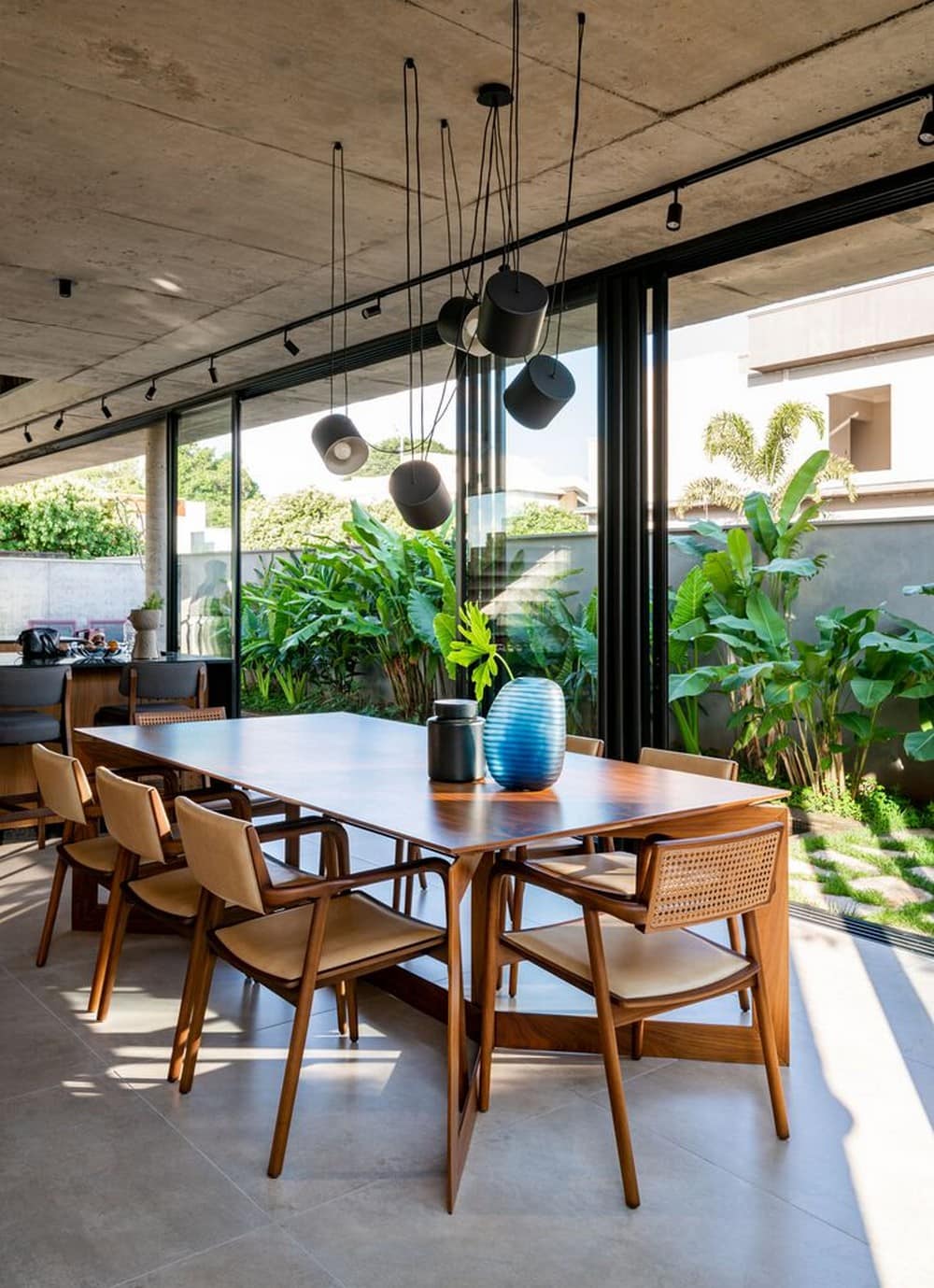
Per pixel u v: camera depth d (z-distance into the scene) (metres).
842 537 6.79
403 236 4.50
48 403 8.43
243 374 7.21
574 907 3.99
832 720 6.16
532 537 5.16
